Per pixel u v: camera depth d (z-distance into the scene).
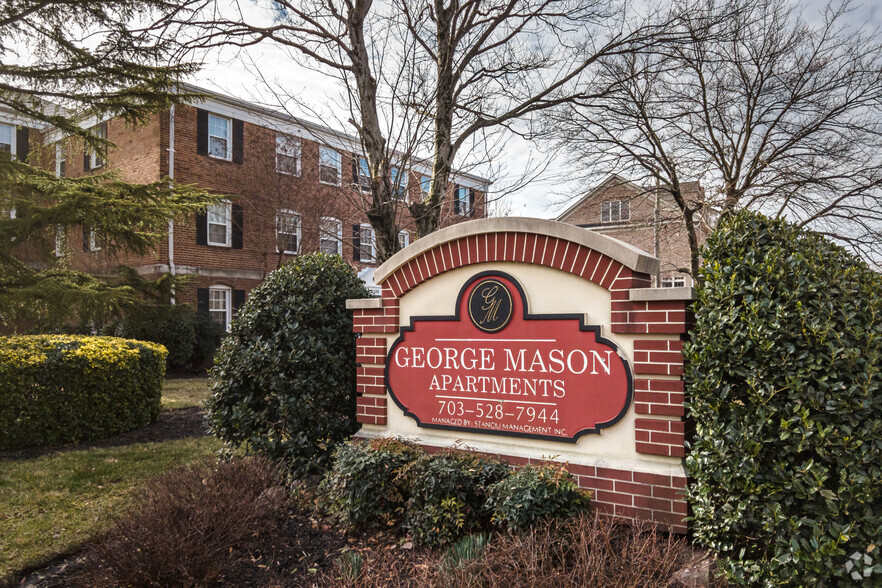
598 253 4.03
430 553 3.59
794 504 2.98
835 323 2.97
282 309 5.39
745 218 3.64
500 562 2.85
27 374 6.86
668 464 3.73
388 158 7.46
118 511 4.81
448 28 7.92
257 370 5.22
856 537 2.72
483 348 4.54
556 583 2.63
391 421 5.03
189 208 11.43
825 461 2.91
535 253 4.28
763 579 2.96
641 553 2.78
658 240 16.58
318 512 4.35
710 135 13.22
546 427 4.23
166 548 3.26
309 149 17.44
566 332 4.16
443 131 8.06
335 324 5.52
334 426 5.24
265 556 3.79
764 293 3.21
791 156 12.57
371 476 4.07
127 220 10.15
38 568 3.89
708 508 3.26
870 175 12.43
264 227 17.56
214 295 16.92
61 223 9.51
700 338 3.45
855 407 2.76
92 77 8.41
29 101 9.22
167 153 15.48
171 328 14.48
